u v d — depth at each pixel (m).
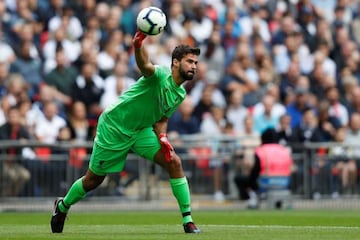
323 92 70.25
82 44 62.53
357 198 57.00
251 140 56.44
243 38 69.06
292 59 71.19
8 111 55.22
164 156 28.23
